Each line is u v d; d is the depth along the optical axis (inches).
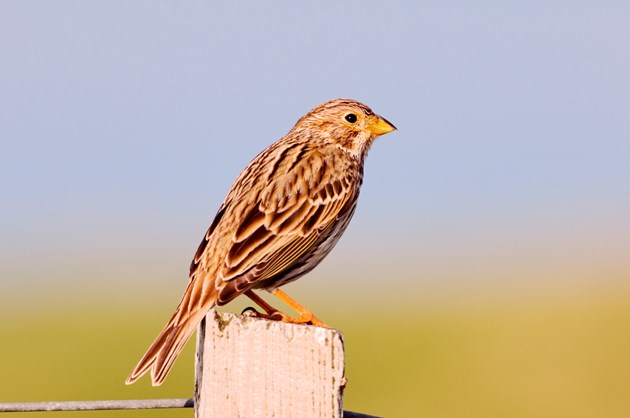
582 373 881.5
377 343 1085.8
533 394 818.8
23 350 1020.5
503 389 823.1
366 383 859.4
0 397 793.6
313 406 245.1
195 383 276.5
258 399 254.2
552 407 791.7
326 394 243.1
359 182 378.0
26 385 836.0
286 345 249.1
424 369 918.4
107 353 999.0
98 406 297.3
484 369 908.6
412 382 857.5
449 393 824.9
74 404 296.4
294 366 247.9
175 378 847.1
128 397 808.3
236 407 258.8
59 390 820.0
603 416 762.8
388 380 867.4
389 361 966.4
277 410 251.1
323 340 243.6
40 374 882.8
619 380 854.5
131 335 1136.8
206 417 267.7
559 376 876.0
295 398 247.9
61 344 1059.3
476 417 764.6
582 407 782.5
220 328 262.7
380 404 784.9
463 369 912.9
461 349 1022.4
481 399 803.4
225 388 261.4
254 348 255.1
